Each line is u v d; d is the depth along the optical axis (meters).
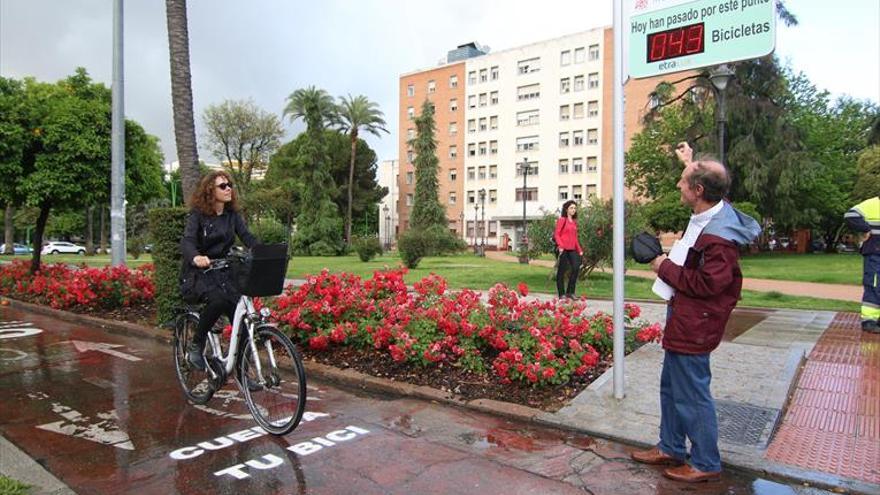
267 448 4.02
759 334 7.54
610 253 14.53
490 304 6.46
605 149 58.66
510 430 4.36
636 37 4.69
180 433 4.32
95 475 3.60
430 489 3.37
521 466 3.70
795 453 3.75
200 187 4.65
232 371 4.74
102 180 12.48
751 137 32.50
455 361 5.72
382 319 6.35
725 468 3.62
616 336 4.79
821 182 39.00
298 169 58.50
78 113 12.23
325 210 49.75
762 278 17.77
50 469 3.69
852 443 3.92
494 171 67.06
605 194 58.59
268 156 51.72
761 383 5.18
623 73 4.72
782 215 35.44
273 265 4.19
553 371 5.01
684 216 31.56
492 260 35.00
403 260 24.72
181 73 9.02
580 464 3.72
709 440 3.38
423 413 4.76
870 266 7.73
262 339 4.34
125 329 8.59
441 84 71.44
